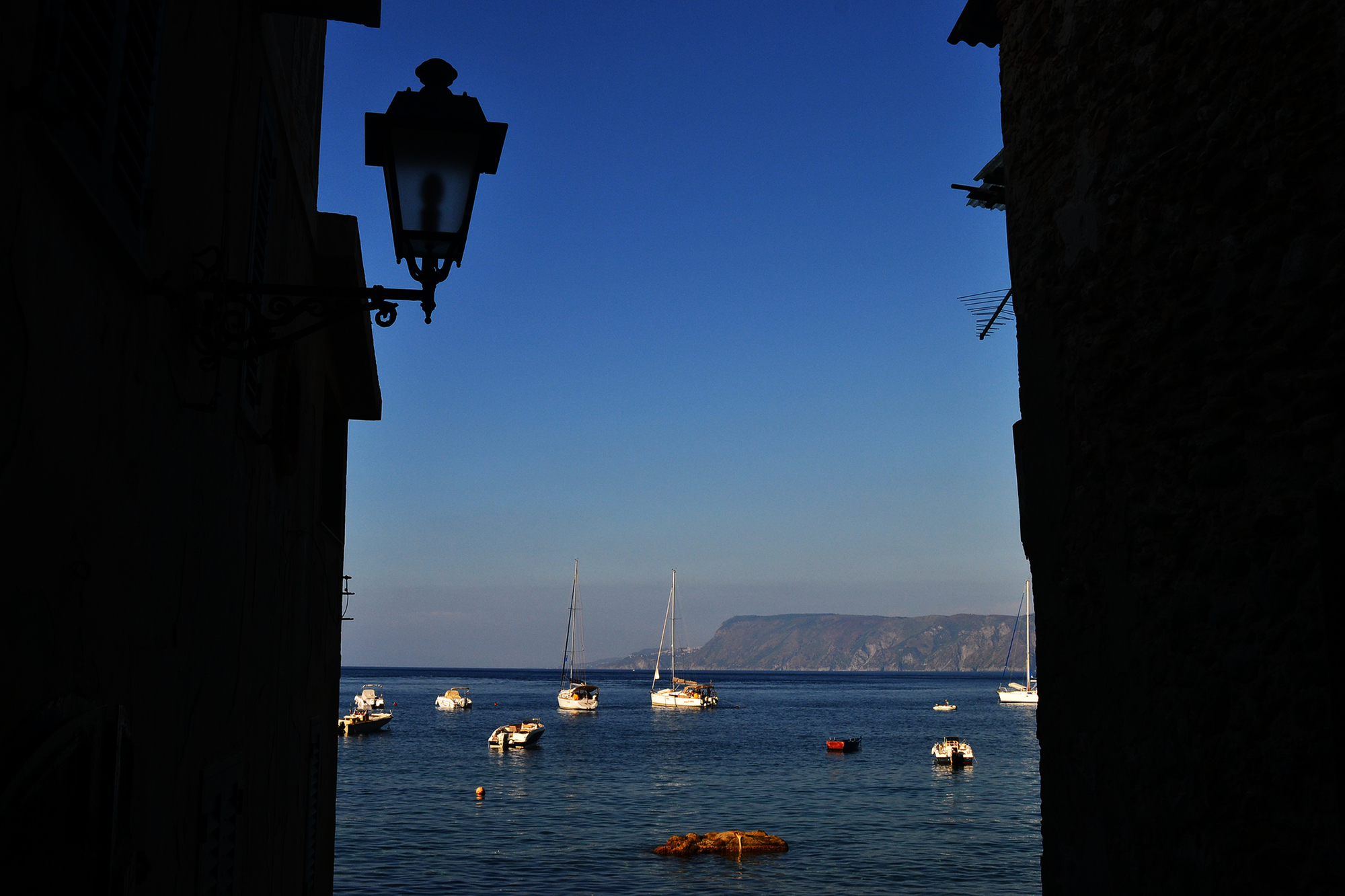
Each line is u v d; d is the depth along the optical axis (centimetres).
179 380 365
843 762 5769
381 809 3941
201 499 406
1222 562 433
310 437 714
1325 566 371
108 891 288
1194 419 455
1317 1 388
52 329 250
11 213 222
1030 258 618
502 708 11581
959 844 3206
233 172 445
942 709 11812
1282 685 395
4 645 228
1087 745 537
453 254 367
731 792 4450
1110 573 519
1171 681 465
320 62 748
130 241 293
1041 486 597
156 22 322
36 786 235
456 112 365
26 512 239
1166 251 478
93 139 266
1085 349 547
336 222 752
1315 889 373
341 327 786
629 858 2983
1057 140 584
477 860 2939
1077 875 542
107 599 300
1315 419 383
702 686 12419
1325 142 383
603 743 7031
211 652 434
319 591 775
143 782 346
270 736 577
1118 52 520
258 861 550
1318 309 384
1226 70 438
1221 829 427
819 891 2569
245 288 360
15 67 219
